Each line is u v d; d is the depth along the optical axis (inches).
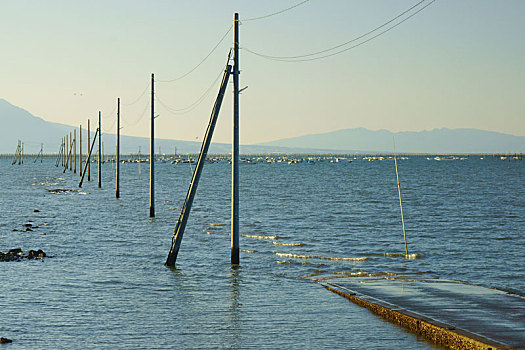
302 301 821.9
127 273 1043.3
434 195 3329.2
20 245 1389.0
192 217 2134.6
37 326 689.6
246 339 637.3
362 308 773.9
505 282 992.9
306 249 1381.6
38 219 1982.0
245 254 1285.7
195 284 950.4
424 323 640.4
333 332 661.9
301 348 605.3
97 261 1170.0
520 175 6215.6
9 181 4751.5
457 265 1170.6
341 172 7593.5
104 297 847.1
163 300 831.1
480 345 550.9
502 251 1355.8
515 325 621.3
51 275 1011.9
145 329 678.5
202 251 1322.6
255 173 7436.0
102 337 645.3
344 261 1216.2
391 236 1631.4
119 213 2215.8
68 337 644.7
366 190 3848.4
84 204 2618.1
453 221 2005.4
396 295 805.2
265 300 830.5
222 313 754.2
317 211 2379.4
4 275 1003.3
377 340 629.9
